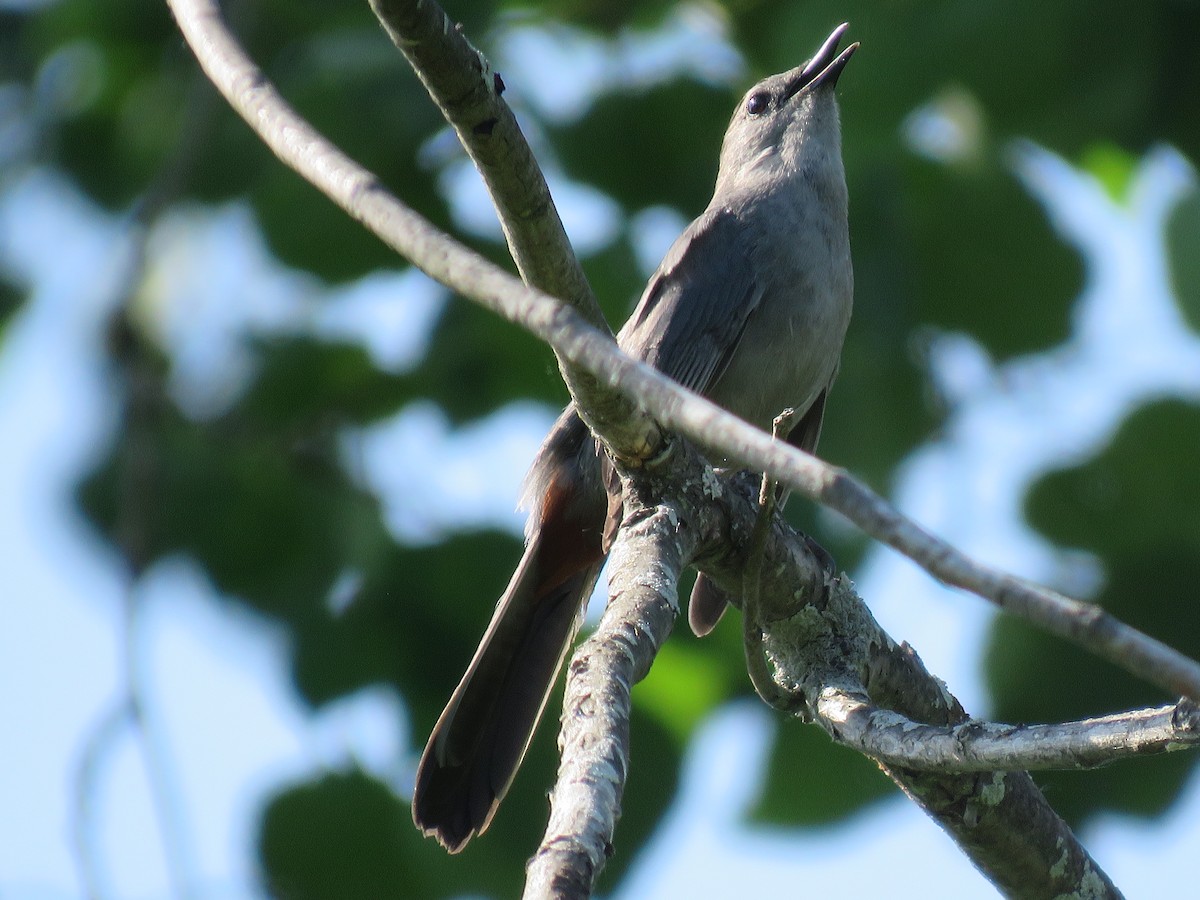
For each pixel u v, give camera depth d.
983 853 6.71
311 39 10.16
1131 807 8.79
